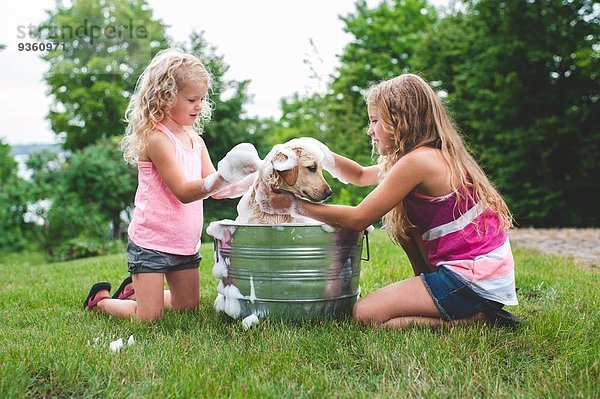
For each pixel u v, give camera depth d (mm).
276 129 23719
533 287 4055
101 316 3455
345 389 2121
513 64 15625
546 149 14852
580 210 15336
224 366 2346
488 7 15992
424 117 2953
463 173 2854
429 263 3092
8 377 2131
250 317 2939
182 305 3502
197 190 3012
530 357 2504
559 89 15227
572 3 14922
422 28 23062
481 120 16344
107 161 12977
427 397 2025
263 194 2918
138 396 2039
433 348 2482
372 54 22375
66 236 12359
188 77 3191
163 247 3268
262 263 2920
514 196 15383
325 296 2953
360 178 3357
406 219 3045
